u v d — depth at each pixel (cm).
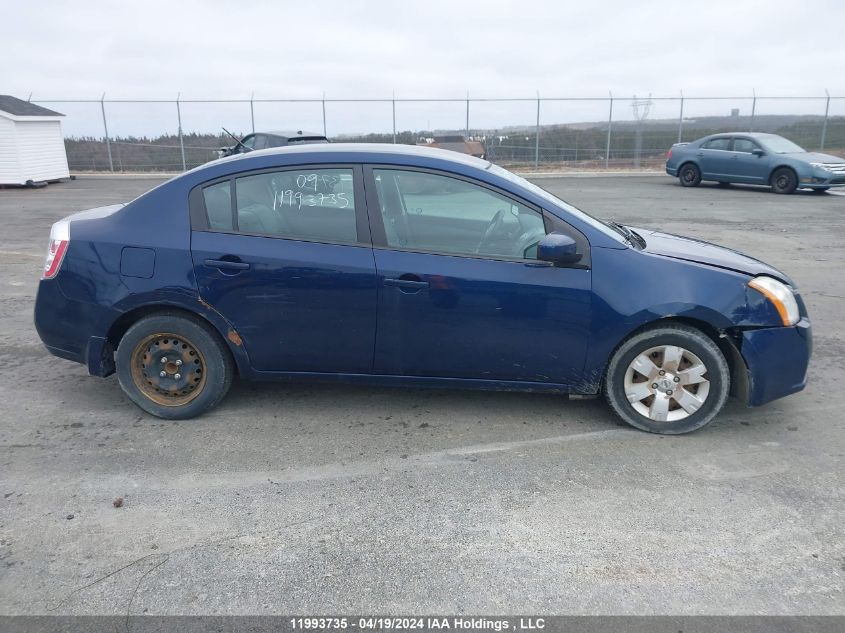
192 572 271
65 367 499
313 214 384
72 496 326
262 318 386
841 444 381
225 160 399
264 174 387
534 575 270
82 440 383
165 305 390
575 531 299
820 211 1339
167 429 398
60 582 264
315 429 399
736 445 379
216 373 402
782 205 1438
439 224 380
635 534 296
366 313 379
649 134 2584
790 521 306
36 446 375
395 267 373
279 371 400
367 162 384
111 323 393
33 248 959
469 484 338
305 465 357
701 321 382
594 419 413
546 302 373
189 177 394
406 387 424
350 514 312
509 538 294
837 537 294
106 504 319
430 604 253
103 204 1481
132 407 429
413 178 381
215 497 326
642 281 372
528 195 380
